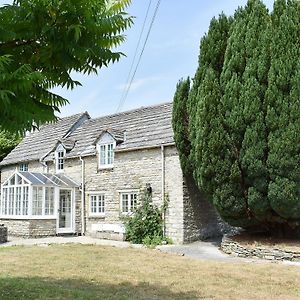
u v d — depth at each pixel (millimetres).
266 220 15047
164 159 19062
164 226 18719
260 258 14000
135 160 20469
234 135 14414
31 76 3424
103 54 4168
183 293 8602
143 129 21500
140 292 8617
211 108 14680
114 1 4211
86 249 15703
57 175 24047
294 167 13250
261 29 14398
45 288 8555
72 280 9844
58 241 19375
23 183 22078
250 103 13930
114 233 20125
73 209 22984
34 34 3961
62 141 24969
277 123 13406
